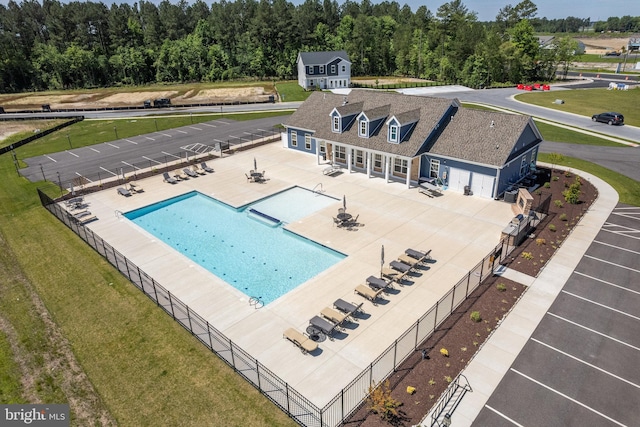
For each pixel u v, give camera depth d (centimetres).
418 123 3653
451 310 2069
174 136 5606
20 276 2534
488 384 1650
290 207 3353
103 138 5672
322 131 4128
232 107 7700
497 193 3291
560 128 5453
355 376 1709
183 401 1628
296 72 11800
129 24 12912
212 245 2847
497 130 3378
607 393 1605
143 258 2645
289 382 1689
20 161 4762
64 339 1998
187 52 11869
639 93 7800
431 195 3403
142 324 2072
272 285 2395
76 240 2914
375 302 2152
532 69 11012
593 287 2245
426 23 13812
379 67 12625
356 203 3322
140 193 3662
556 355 1792
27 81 11512
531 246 2661
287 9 12131
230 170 4153
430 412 1525
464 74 10150
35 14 13112
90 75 11825
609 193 3422
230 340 1805
